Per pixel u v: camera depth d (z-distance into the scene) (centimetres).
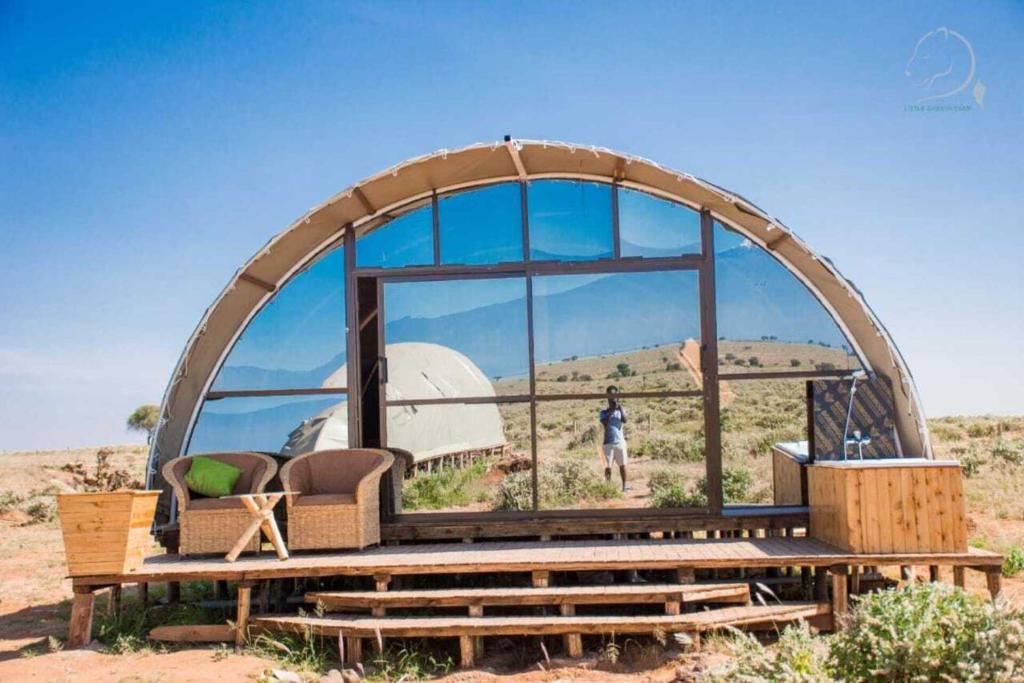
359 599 774
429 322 984
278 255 956
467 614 806
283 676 662
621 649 732
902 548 766
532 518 927
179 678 667
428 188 989
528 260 983
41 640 800
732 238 981
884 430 923
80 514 797
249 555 873
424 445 973
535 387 959
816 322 962
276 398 1013
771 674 536
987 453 1831
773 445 1045
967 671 496
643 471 933
